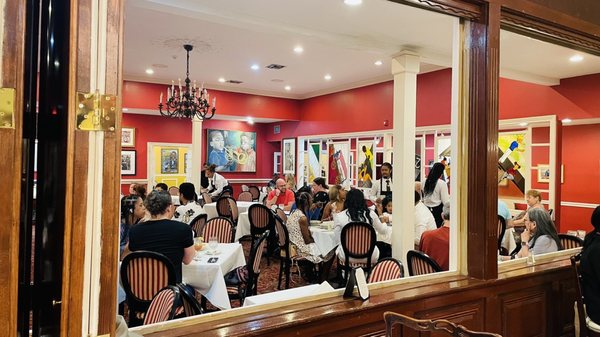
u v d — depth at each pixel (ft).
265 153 35.73
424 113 21.16
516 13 7.59
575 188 19.16
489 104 7.06
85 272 3.00
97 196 3.05
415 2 6.56
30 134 2.94
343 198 14.29
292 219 14.23
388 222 15.92
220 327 4.75
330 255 14.01
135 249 8.69
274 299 6.61
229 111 28.02
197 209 15.48
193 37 16.51
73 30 2.93
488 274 7.04
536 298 7.88
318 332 5.23
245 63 20.76
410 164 13.98
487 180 7.04
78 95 2.94
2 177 2.61
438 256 9.48
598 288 7.56
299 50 18.20
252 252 10.91
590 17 9.05
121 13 3.16
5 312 2.62
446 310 6.50
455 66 7.56
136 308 8.23
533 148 19.95
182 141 31.32
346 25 11.59
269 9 10.38
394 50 13.71
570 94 17.38
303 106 30.66
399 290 6.31
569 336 8.52
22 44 2.66
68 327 2.93
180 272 8.87
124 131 28.99
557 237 10.30
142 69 22.59
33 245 3.02
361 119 25.30
